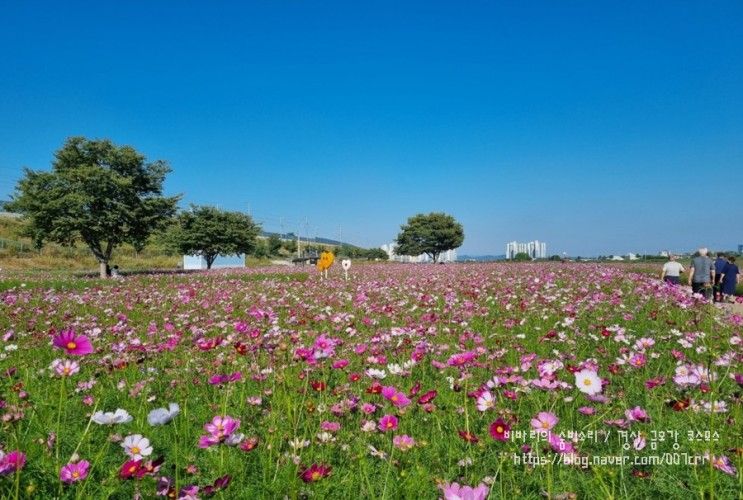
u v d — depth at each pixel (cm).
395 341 589
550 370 350
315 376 444
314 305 1136
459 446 306
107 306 1212
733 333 655
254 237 4997
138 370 500
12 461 212
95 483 253
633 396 397
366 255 10988
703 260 1357
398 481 254
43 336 737
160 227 3603
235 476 265
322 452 288
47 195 3183
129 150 3425
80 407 387
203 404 402
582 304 1021
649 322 822
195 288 1767
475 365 495
